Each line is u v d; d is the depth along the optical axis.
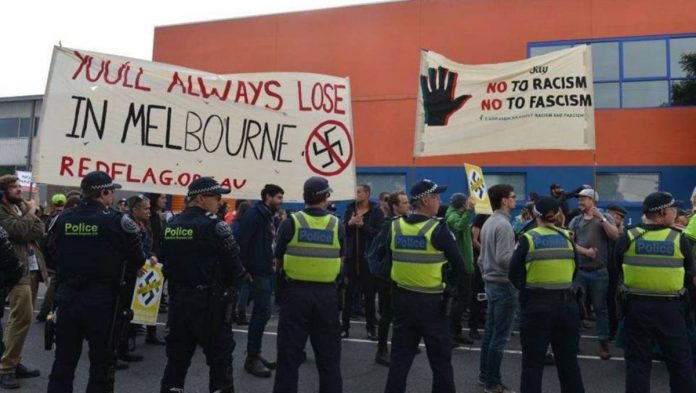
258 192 5.92
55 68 5.09
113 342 4.04
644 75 13.01
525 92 6.93
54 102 5.05
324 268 4.34
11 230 4.92
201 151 5.70
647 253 4.30
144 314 6.39
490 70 7.08
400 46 14.80
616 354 6.73
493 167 13.74
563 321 4.29
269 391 5.09
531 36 13.76
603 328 6.48
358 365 6.12
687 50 12.77
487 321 5.38
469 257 6.76
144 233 6.54
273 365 5.80
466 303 6.99
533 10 13.78
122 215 4.12
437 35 14.49
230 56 16.38
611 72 13.21
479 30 14.16
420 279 4.26
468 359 6.42
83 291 3.94
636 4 13.12
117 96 5.34
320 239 4.36
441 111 7.20
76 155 5.10
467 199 6.47
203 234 4.12
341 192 6.22
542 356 4.32
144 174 5.40
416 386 5.36
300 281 4.36
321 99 6.26
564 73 6.86
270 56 15.98
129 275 4.15
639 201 12.89
